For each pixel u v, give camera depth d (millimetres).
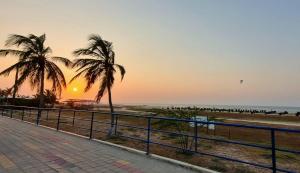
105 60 14727
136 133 14500
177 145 9977
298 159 9602
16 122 14602
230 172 6672
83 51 14500
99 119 27016
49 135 9594
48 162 5621
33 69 18734
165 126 9656
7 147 7105
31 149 6926
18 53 18453
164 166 5531
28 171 4918
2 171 4879
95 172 4988
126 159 6082
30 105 36844
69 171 5000
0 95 38031
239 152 10117
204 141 12242
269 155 10008
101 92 14570
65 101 56250
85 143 8070
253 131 21922
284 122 41594
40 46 18812
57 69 19656
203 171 5105
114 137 12047
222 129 22062
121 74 15422
